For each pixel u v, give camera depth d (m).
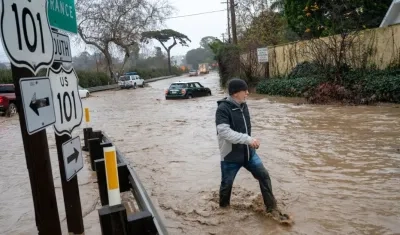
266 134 9.53
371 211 4.44
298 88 18.33
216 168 6.72
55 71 3.05
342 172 5.97
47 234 2.89
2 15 2.11
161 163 7.26
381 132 8.73
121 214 2.59
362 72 15.53
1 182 6.54
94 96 31.67
